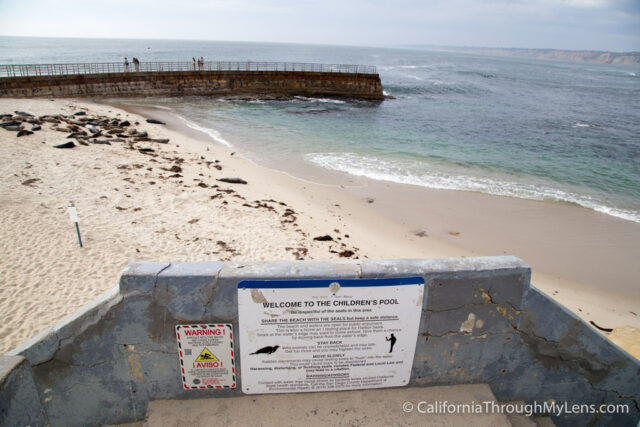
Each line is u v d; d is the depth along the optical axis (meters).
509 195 17.50
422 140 27.81
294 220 13.01
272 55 173.12
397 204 15.82
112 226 10.87
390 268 2.57
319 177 18.42
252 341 2.65
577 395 3.04
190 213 12.45
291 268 2.53
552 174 21.27
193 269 2.51
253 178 17.31
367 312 2.63
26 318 7.04
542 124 37.56
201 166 17.72
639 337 5.80
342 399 2.82
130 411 2.83
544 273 11.52
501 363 2.93
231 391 2.82
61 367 2.58
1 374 1.86
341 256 10.86
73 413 2.76
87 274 8.52
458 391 2.93
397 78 77.25
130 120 27.22
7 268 8.37
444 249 12.45
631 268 11.95
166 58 120.50
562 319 2.79
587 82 107.50
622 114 48.72
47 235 9.78
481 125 35.22
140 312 2.52
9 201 11.15
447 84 69.81
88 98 35.97
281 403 2.78
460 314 2.72
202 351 2.66
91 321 2.50
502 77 100.31
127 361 2.65
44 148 16.59
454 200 16.59
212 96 42.00
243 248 10.56
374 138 27.58
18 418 1.98
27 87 32.72
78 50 173.12
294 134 27.34
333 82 45.56
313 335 2.66
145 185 14.30
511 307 2.74
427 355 2.84
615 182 20.41
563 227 14.52
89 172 14.69
